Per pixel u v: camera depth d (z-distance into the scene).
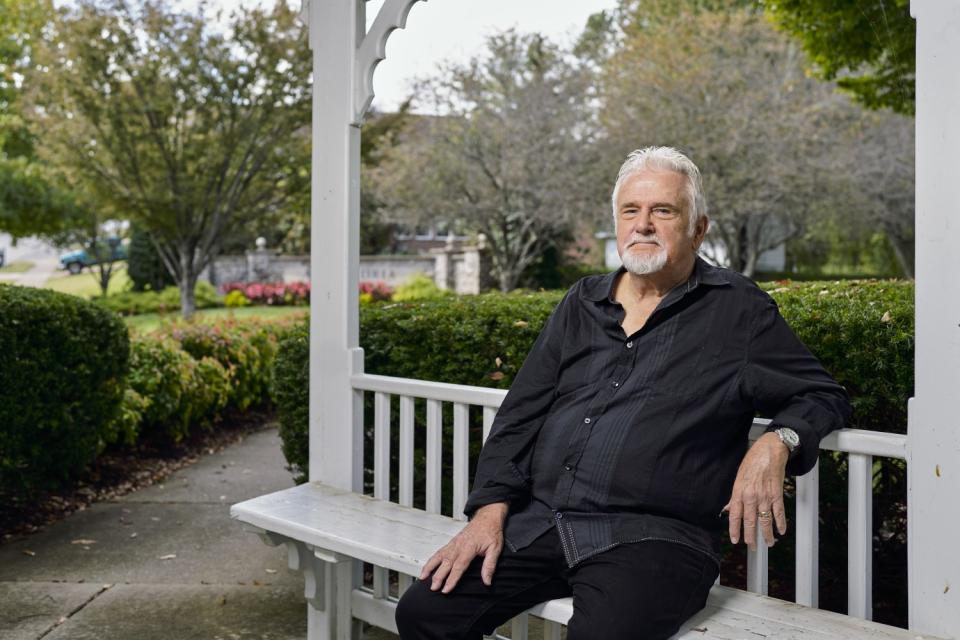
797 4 7.19
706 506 1.95
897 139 15.56
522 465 2.17
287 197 15.38
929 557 1.87
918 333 1.87
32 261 35.03
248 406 7.52
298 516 2.66
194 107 13.68
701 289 2.05
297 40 13.45
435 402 2.78
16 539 3.99
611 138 14.31
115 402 4.84
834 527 2.77
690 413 1.95
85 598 3.28
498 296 3.95
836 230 19.36
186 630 3.00
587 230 16.16
